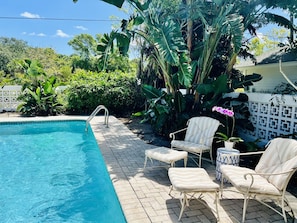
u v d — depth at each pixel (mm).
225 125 6316
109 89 12836
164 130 8031
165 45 6328
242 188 3031
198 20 8992
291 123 5281
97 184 4848
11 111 12953
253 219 3129
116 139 7469
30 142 8102
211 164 5305
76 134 9203
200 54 7680
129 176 4461
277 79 10805
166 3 7215
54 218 3631
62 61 33219
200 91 6688
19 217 3658
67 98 12656
